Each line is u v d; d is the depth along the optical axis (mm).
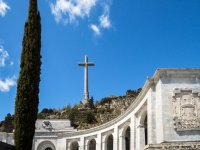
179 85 34281
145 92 38969
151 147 31281
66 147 67500
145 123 47125
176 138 32469
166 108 33500
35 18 32438
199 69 34531
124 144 51250
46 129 71125
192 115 33281
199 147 30922
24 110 29531
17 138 29109
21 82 30328
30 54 31094
